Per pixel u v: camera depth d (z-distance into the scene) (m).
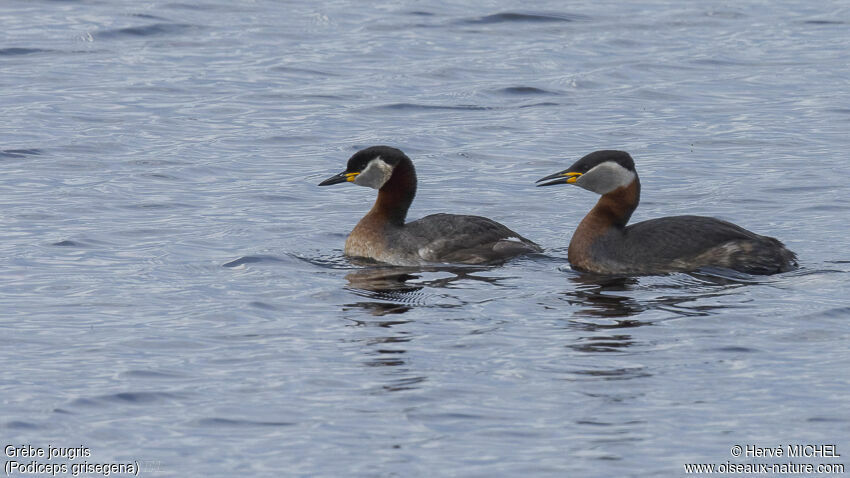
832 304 14.91
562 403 12.16
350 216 19.88
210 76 29.34
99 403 12.24
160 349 13.69
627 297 15.42
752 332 14.01
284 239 18.48
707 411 11.98
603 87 28.66
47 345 13.81
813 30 33.91
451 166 22.89
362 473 10.84
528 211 20.19
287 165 22.94
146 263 17.08
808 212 19.55
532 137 24.78
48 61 30.30
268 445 11.38
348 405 12.16
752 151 23.53
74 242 18.06
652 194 20.98
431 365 13.13
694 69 30.12
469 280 16.33
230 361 13.32
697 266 16.52
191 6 36.16
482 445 11.32
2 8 35.38
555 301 15.31
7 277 16.36
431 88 28.50
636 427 11.66
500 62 30.70
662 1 37.56
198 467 10.98
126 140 24.31
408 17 35.16
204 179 21.95
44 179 21.69
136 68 29.92
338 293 15.72
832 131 24.78
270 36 33.16
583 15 35.53
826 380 12.63
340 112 26.61
